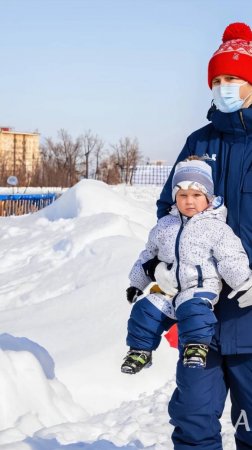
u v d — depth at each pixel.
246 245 2.65
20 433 3.68
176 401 2.67
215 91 2.72
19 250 8.38
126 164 57.12
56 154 53.97
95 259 7.17
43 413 3.99
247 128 2.66
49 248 8.12
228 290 2.65
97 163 56.03
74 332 5.38
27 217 10.66
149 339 2.71
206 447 2.64
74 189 9.99
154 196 29.31
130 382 4.71
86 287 6.32
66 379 4.60
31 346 4.42
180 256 2.63
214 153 2.78
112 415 4.33
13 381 3.94
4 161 42.50
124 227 8.14
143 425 4.16
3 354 4.02
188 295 2.57
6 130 62.94
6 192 17.53
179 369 2.67
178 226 2.70
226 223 2.70
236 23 2.79
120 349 4.98
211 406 2.63
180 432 2.69
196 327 2.51
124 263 6.80
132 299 2.90
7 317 5.98
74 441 3.75
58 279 6.96
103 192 9.99
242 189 2.66
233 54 2.68
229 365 2.68
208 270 2.60
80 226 8.51
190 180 2.66
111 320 5.55
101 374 4.71
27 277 7.27
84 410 4.37
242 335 2.61
